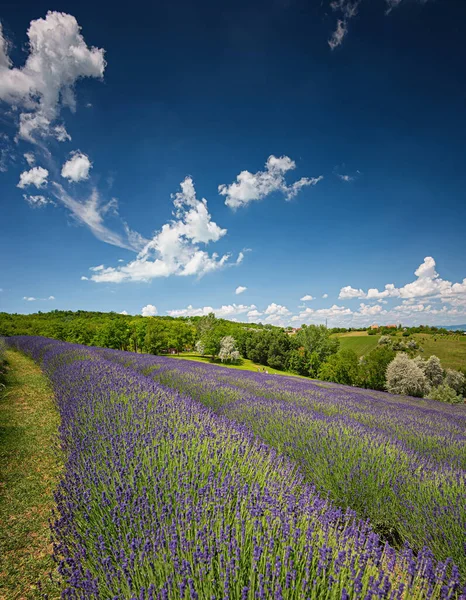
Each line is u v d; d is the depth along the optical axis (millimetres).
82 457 3609
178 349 54594
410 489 3971
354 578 1916
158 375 12281
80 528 2646
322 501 3305
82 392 6555
